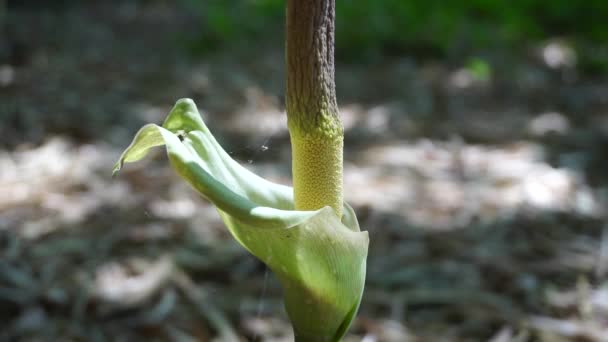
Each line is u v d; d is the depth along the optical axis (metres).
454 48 2.38
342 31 2.31
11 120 1.44
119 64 2.14
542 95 1.89
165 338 0.75
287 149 1.38
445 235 0.98
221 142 1.42
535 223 1.02
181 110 0.49
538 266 0.89
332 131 0.46
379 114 1.66
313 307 0.47
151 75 1.99
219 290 0.84
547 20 2.75
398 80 2.03
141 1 3.82
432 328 0.78
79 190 1.11
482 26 2.53
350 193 1.14
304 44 0.45
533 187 1.16
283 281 0.47
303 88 0.45
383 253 0.94
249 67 2.14
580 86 2.02
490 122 1.61
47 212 1.03
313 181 0.46
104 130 1.43
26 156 1.26
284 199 0.50
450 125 1.57
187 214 1.04
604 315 0.79
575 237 0.98
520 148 1.38
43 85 1.78
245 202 0.44
